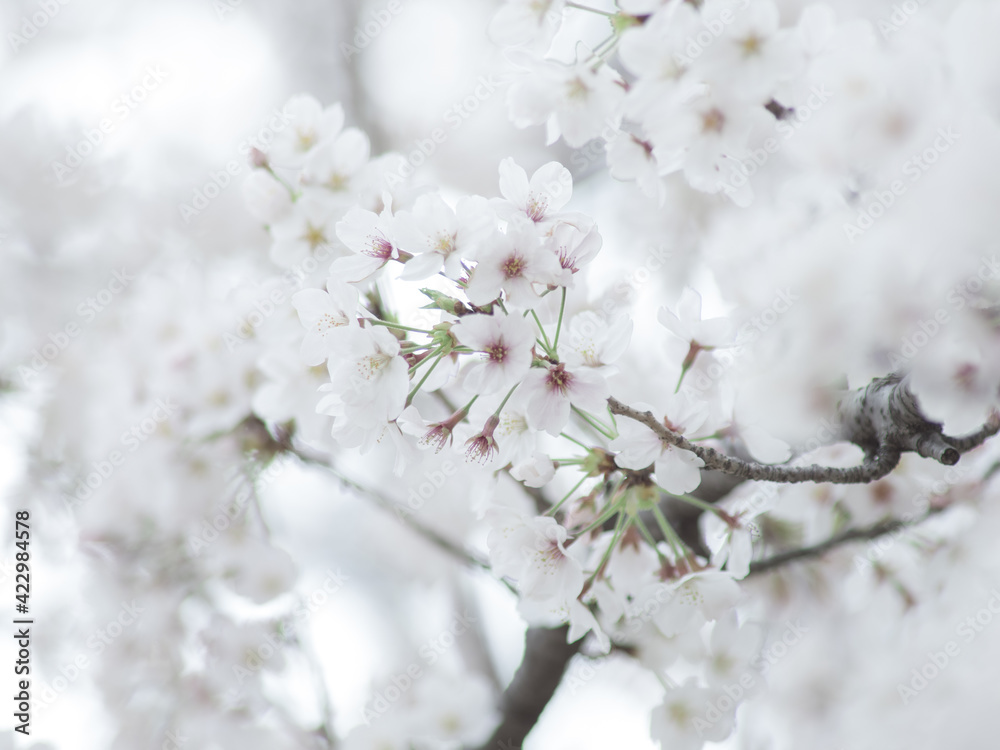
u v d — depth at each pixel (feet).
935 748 4.39
